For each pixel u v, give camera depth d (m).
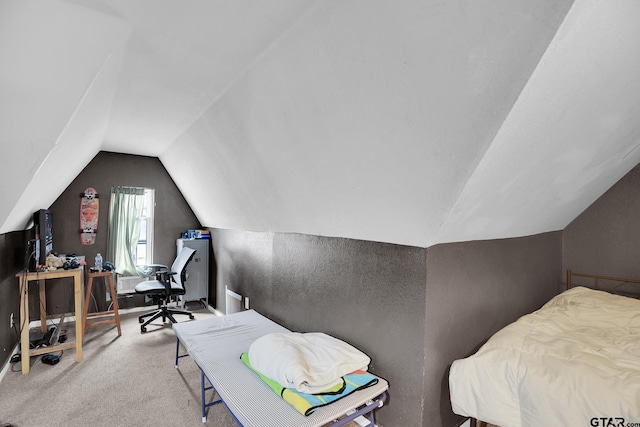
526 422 1.67
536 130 1.50
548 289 3.43
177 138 3.67
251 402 1.79
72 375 2.88
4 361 2.90
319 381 1.85
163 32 1.74
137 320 4.36
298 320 2.98
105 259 4.58
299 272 2.97
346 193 2.16
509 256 2.75
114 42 1.70
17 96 1.65
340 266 2.54
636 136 2.27
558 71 1.21
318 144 2.05
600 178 2.78
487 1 1.08
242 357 2.28
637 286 3.26
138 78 2.31
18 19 1.32
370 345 2.28
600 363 1.73
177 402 2.50
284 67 1.85
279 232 3.27
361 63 1.51
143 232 4.96
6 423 2.22
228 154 3.02
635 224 3.26
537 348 1.90
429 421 2.00
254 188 3.05
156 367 3.05
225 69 2.12
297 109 1.99
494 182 1.72
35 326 4.05
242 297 3.96
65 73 1.64
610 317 2.50
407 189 1.81
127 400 2.52
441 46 1.26
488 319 2.50
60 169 2.92
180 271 4.16
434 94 1.39
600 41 1.19
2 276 2.88
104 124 3.18
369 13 1.35
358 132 1.78
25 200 2.58
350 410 1.84
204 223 5.07
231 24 1.67
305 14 1.55
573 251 3.64
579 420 1.53
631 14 1.12
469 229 2.10
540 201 2.44
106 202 4.58
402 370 2.07
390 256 2.16
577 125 1.69
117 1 1.45
